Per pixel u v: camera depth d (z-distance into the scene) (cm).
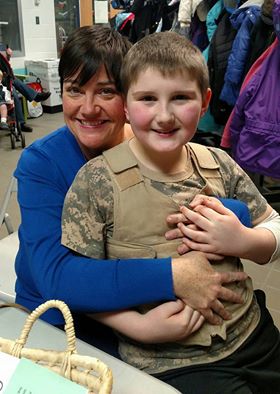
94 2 564
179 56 77
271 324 90
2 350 58
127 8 376
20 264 96
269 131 201
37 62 573
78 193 83
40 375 54
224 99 242
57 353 56
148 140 80
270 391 81
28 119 547
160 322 74
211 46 245
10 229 172
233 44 231
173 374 76
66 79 90
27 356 57
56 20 629
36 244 83
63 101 93
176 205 82
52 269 79
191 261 77
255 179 270
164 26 312
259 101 201
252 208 96
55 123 528
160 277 74
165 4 306
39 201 87
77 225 81
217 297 78
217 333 77
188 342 77
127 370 66
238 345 80
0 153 409
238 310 82
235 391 74
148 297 75
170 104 78
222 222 80
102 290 75
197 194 85
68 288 76
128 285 74
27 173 89
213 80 247
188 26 273
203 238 80
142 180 82
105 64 87
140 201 81
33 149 92
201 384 74
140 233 81
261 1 223
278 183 298
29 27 593
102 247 81
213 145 283
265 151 205
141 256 80
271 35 209
